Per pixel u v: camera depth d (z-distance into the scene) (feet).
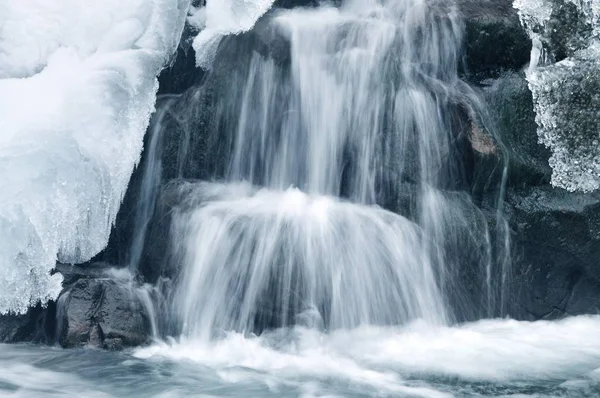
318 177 23.00
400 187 21.88
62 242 20.52
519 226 21.47
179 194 22.15
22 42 22.31
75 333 18.81
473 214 21.26
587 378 17.11
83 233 20.98
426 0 23.90
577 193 21.99
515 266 21.50
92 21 22.81
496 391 16.21
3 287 19.24
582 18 22.63
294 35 23.44
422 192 21.59
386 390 16.24
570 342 19.81
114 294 19.40
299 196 22.09
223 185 22.98
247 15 23.49
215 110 23.38
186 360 18.35
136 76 22.38
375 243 20.17
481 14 22.86
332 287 19.47
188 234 20.66
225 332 19.45
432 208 21.34
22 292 19.53
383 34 23.18
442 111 22.02
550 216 21.59
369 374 17.25
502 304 21.36
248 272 19.52
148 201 23.20
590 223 21.79
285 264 19.33
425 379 16.94
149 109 22.61
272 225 19.89
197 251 20.29
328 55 23.34
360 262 19.86
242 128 23.39
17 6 22.50
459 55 22.95
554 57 22.84
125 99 21.84
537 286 21.77
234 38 23.56
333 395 15.98
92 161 20.84
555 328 21.04
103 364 17.90
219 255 19.94
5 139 20.16
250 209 20.93
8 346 19.25
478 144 21.20
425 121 22.11
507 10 23.16
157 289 20.47
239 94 23.39
